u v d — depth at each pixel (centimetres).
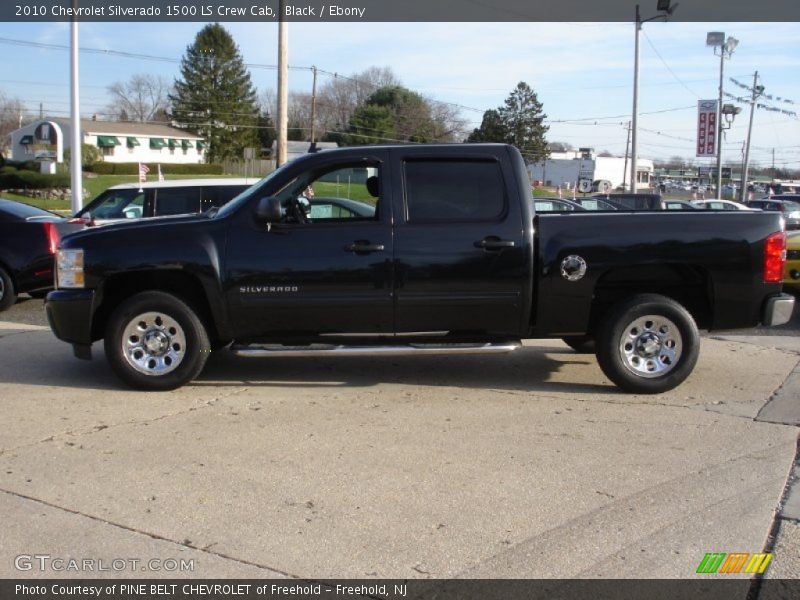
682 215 659
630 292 693
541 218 658
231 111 7838
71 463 503
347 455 517
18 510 433
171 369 668
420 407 630
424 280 648
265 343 673
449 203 657
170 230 664
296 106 8800
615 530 408
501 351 657
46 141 2723
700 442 546
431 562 375
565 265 649
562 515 426
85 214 1278
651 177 9062
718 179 4309
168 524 415
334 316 656
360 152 664
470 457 514
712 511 432
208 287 654
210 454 520
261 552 385
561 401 650
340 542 395
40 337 923
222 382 711
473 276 649
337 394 670
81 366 771
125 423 586
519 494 454
